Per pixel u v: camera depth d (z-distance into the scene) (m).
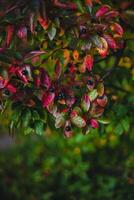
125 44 4.29
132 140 6.81
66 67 3.93
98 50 3.40
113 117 4.57
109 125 4.66
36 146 8.27
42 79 3.51
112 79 5.14
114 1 4.73
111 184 6.91
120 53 4.41
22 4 3.55
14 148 8.84
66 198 7.23
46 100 3.48
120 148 7.07
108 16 3.55
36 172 7.61
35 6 3.42
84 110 3.57
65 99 3.54
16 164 8.07
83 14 3.54
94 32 3.43
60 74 3.60
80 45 3.41
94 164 7.28
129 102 4.79
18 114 3.72
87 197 7.03
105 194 6.90
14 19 3.52
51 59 3.87
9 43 3.50
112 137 6.43
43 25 3.49
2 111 3.61
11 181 7.79
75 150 7.04
